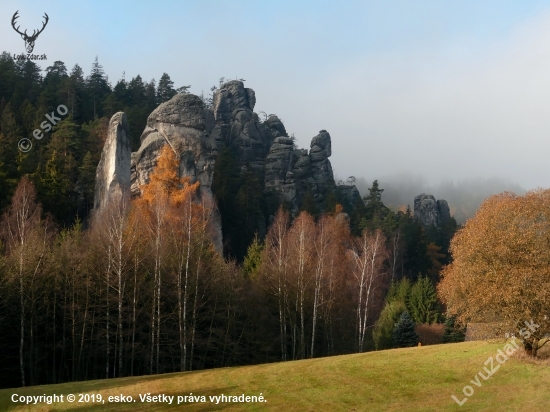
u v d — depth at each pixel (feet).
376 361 100.17
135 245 135.74
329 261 175.63
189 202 154.92
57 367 132.05
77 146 249.75
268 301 162.30
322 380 88.12
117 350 134.92
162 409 74.02
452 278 108.88
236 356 143.84
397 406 75.41
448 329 187.93
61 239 154.92
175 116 233.96
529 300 85.05
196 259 141.69
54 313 124.57
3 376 123.85
